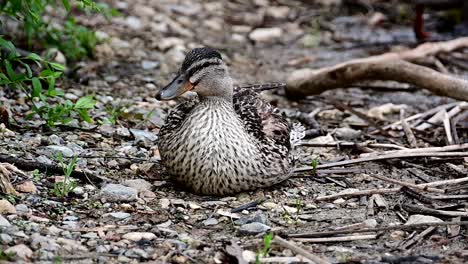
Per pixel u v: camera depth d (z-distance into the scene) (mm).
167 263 9047
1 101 13461
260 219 10156
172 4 21875
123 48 17938
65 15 18656
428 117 14633
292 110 15242
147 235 9633
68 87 15125
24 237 9258
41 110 12492
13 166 10953
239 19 21500
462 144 12945
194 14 21406
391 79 14695
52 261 8844
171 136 10852
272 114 11656
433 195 11172
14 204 10078
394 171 12273
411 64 14469
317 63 18500
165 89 10789
